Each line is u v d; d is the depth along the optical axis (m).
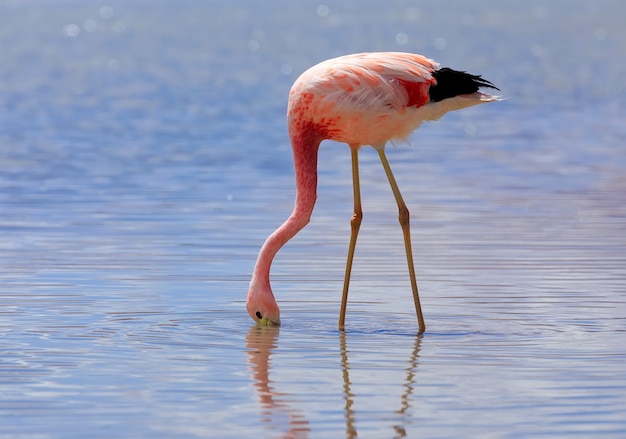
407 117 12.16
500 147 28.69
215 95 41.62
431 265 15.44
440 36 82.19
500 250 16.41
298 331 12.13
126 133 30.86
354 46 71.31
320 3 160.00
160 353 11.17
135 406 9.48
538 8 137.75
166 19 112.62
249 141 29.27
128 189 22.14
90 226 18.36
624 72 51.72
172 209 20.02
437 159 26.78
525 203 20.67
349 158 27.14
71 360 10.88
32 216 19.28
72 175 23.84
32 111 36.00
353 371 10.56
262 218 19.16
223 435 8.79
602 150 27.72
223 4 156.75
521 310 12.90
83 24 102.38
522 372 10.45
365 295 13.80
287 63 57.94
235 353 11.20
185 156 26.66
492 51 66.81
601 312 12.76
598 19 109.50
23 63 57.41
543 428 8.90
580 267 15.15
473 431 8.84
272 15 122.06
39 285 14.13
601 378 10.23
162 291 13.90
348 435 8.78
